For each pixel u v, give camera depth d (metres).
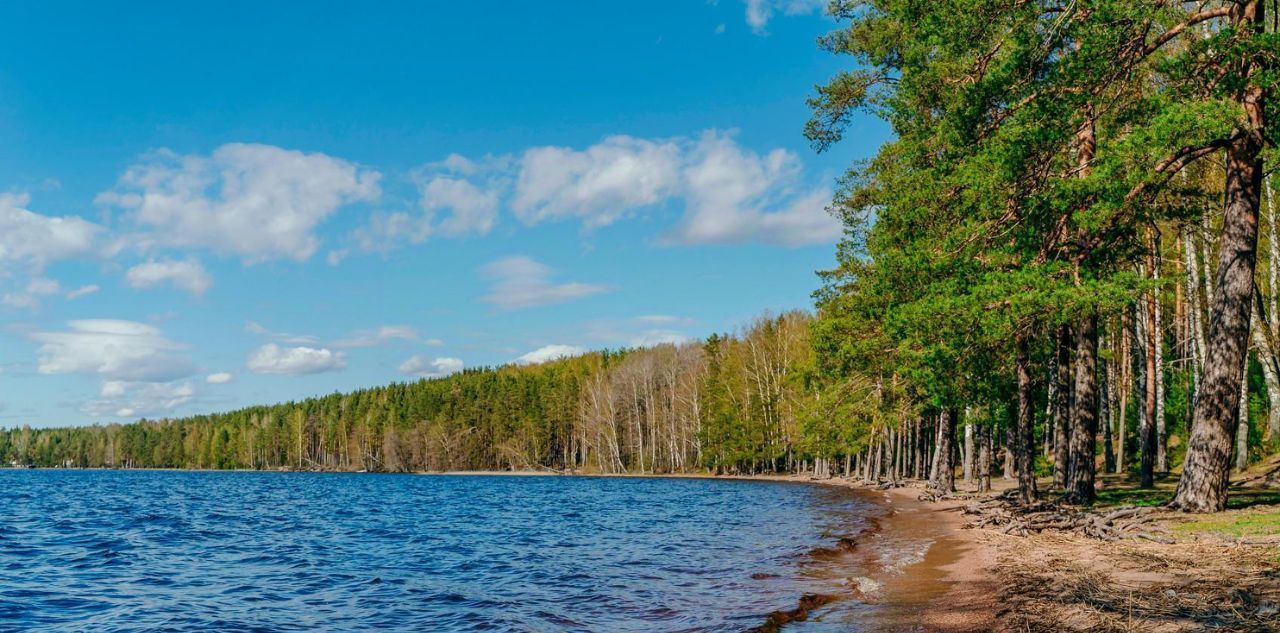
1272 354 29.08
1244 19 15.40
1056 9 17.56
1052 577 11.16
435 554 19.94
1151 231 29.36
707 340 90.88
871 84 26.50
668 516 31.38
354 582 15.65
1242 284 15.83
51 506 42.41
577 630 10.72
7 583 15.90
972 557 14.23
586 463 114.75
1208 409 15.97
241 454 157.88
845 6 24.72
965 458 43.12
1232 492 20.55
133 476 118.88
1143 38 16.27
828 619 10.05
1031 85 17.14
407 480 93.06
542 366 160.88
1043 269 17.77
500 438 120.69
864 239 30.72
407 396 142.12
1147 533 13.88
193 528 28.39
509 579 15.51
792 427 70.88
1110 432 38.34
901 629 9.18
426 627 11.40
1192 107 14.17
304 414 156.38
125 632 11.44
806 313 78.19
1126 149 15.38
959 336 18.62
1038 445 56.72
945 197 20.52
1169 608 8.48
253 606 13.28
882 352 31.88
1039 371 32.44
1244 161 15.88
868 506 31.86
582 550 20.08
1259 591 8.84
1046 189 17.78
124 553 20.86
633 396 104.44
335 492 60.62
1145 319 32.91
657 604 12.27
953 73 19.72
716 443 83.12
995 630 8.58
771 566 15.60
